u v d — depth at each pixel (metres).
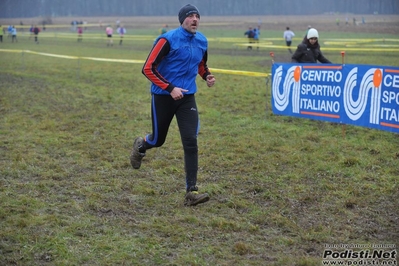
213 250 3.66
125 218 4.30
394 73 5.82
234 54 24.33
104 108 9.52
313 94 7.16
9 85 12.80
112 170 5.70
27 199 4.68
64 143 6.92
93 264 3.45
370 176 5.33
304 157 6.05
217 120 8.38
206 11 91.38
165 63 4.45
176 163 5.95
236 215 4.37
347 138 6.96
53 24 71.19
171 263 3.45
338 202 4.63
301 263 3.42
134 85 13.16
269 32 47.44
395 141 6.75
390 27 48.50
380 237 3.89
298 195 4.82
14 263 3.46
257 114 8.83
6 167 5.74
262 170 5.62
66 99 10.56
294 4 88.88
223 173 5.57
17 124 8.08
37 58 22.38
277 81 7.80
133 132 7.55
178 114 4.56
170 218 4.29
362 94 6.34
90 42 35.91
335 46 25.73
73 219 4.25
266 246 3.75
